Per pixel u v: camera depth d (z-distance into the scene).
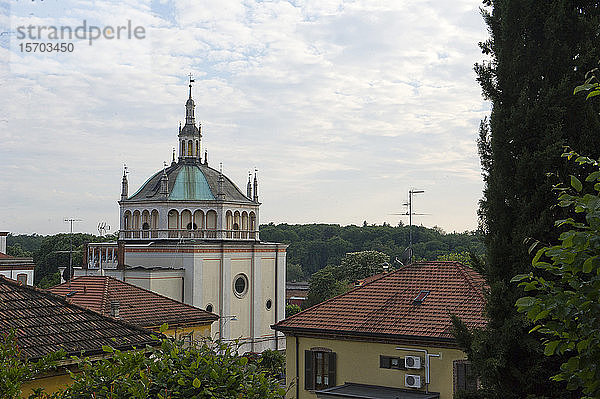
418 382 24.66
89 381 11.43
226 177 78.94
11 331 11.91
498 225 16.97
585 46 16.62
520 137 16.73
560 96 16.41
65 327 18.38
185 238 70.44
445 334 24.47
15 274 71.19
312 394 27.28
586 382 8.05
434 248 159.38
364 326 26.45
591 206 7.81
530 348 15.39
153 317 37.16
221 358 12.23
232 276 71.56
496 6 18.20
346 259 117.00
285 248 78.69
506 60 17.42
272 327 28.16
